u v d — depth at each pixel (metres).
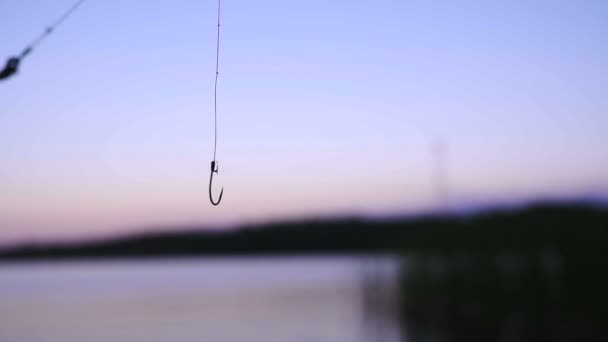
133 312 45.31
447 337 32.00
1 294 67.25
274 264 163.62
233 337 32.50
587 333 23.83
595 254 24.59
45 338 33.12
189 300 55.06
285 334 33.31
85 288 77.62
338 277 89.06
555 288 25.39
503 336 27.83
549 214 32.78
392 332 33.75
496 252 31.03
